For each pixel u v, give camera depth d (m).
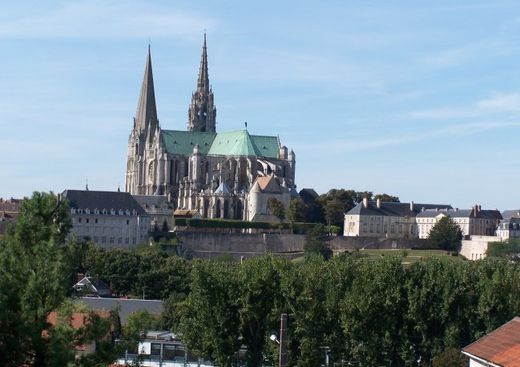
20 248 89.00
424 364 185.25
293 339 184.88
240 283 187.62
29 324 82.56
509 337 130.38
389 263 191.50
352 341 184.00
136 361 96.06
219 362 186.00
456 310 188.62
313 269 193.38
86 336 88.94
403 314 188.62
